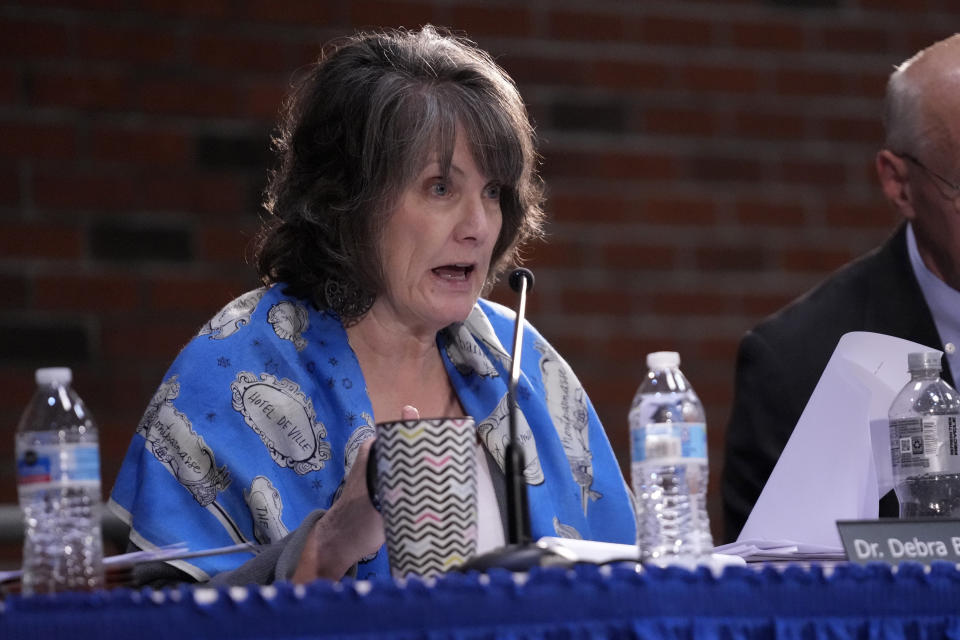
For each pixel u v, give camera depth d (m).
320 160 6.57
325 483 6.18
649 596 3.74
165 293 12.31
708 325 13.68
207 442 6.02
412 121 6.26
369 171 6.29
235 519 5.97
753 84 14.04
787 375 8.32
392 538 4.50
